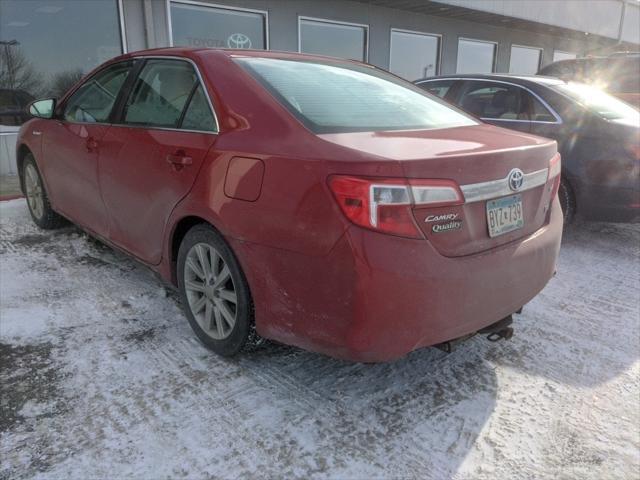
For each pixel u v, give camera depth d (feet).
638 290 12.00
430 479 6.26
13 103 22.54
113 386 7.75
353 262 6.06
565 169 14.64
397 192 6.07
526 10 39.47
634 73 25.20
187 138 8.39
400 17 35.35
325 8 31.19
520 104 16.30
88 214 11.78
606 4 48.06
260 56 9.23
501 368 8.64
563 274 12.95
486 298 6.93
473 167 6.69
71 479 6.04
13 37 21.97
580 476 6.41
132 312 10.05
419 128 8.23
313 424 7.11
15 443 6.55
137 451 6.50
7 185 20.53
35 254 13.04
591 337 9.74
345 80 9.39
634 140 13.58
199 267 8.59
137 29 24.77
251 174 7.09
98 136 10.77
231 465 6.35
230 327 8.12
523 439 6.99
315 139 6.84
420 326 6.39
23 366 8.15
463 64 41.73
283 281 6.86
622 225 17.38
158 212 9.04
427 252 6.32
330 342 6.61
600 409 7.66
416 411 7.48
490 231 7.06
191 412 7.25
